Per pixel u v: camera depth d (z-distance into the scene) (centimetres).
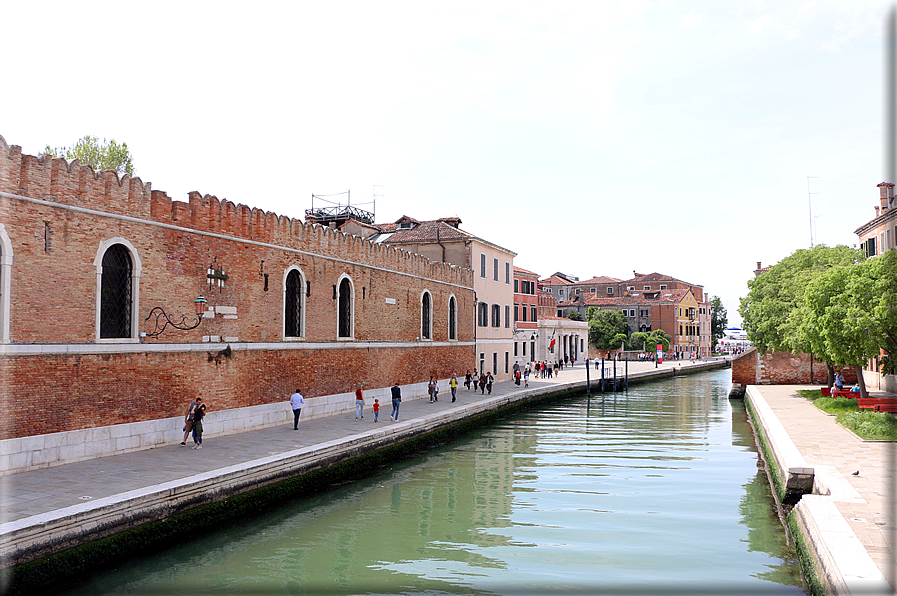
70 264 1468
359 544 1333
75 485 1262
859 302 2244
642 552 1272
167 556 1226
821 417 2494
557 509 1595
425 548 1306
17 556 973
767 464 2067
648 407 3975
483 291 4275
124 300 1633
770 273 3750
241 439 1883
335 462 1831
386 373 2939
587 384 4684
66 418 1454
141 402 1653
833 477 1397
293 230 2266
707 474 2005
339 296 2580
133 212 1638
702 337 10956
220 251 1930
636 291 10238
